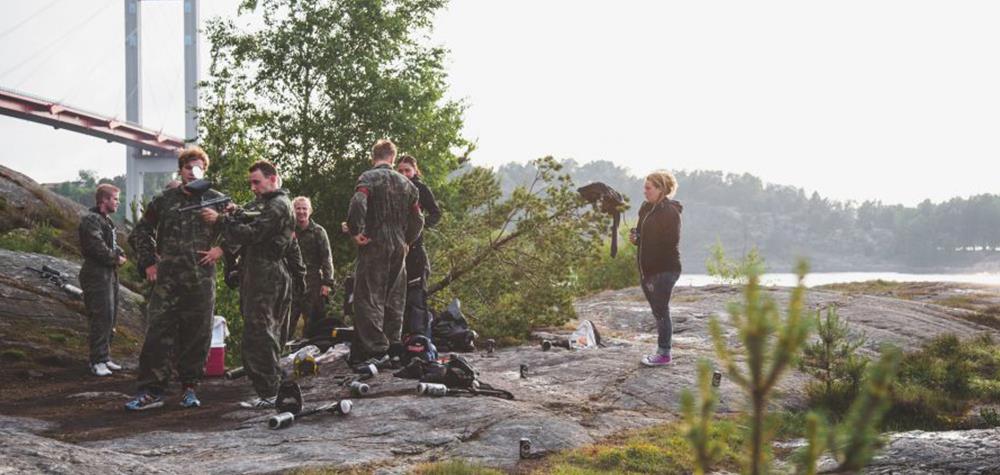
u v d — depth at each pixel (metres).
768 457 2.10
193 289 7.45
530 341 12.01
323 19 15.71
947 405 8.03
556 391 8.05
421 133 15.78
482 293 12.86
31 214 17.83
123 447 5.76
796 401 7.62
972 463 5.28
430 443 5.88
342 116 15.36
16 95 79.00
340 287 13.70
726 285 19.77
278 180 7.40
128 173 103.19
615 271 26.09
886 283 22.27
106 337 10.16
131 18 121.94
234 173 13.02
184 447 5.77
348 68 15.49
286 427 6.34
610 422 6.82
